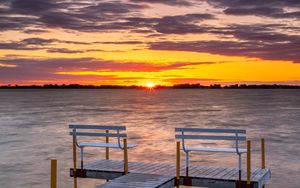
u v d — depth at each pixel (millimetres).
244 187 12711
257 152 34469
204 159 31031
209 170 14180
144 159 31328
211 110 96062
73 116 78000
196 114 82188
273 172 26609
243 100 174125
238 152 13000
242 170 14133
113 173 14141
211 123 62031
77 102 155500
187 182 13312
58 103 144625
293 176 25438
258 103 139375
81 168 14570
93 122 64750
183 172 13891
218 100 175250
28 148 36906
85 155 32719
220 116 76312
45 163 29516
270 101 160375
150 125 59250
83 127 14586
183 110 96500
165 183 12516
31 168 27781
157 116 77062
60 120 68375
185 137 13500
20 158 31625
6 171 26844
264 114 81562
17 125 59438
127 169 14000
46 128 54906
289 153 33906
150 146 37969
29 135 46875
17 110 98438
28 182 23828
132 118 72750
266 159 31219
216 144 39219
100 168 14516
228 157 31812
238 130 13055
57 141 41531
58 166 28281
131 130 52312
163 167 14742
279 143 39938
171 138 43750
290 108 104812
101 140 41906
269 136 45625
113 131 50844
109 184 12211
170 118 72062
